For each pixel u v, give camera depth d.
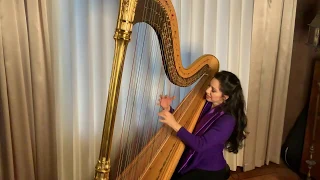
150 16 1.39
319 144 2.94
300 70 3.11
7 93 1.98
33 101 2.07
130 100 2.53
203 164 2.02
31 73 2.03
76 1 2.21
